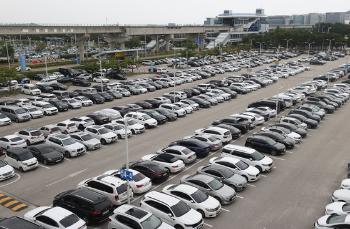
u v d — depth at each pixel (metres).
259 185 25.11
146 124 39.19
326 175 26.78
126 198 21.91
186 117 44.31
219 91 54.59
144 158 28.19
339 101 50.00
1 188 24.59
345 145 33.59
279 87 64.88
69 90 62.28
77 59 99.25
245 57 117.69
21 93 59.91
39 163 29.28
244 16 179.25
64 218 18.02
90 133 34.50
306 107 43.41
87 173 27.17
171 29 136.50
